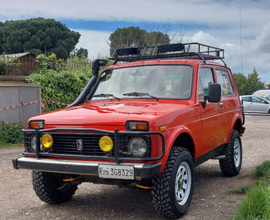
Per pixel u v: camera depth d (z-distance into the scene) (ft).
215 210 13.97
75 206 15.34
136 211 14.40
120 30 61.57
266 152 28.78
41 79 40.11
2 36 189.37
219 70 19.83
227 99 19.58
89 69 47.80
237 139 20.81
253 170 20.18
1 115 35.88
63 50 179.32
